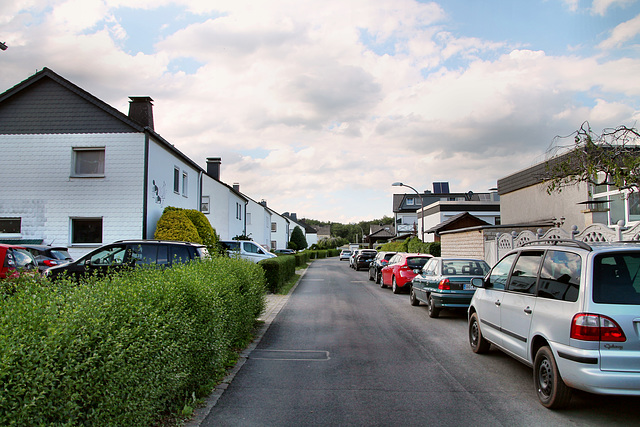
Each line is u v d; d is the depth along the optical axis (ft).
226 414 14.82
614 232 29.19
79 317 9.57
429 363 21.58
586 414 14.88
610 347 13.21
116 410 9.95
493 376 19.34
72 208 55.67
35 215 55.62
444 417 14.62
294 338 27.61
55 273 32.83
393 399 16.37
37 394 8.03
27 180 56.13
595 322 13.39
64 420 8.67
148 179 56.54
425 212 155.63
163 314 12.80
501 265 21.57
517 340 17.94
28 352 8.07
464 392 17.19
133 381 10.61
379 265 68.59
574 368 13.64
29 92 57.36
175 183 67.87
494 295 21.06
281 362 21.74
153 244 34.53
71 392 8.71
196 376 16.06
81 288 11.97
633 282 13.84
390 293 55.36
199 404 15.66
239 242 70.74
